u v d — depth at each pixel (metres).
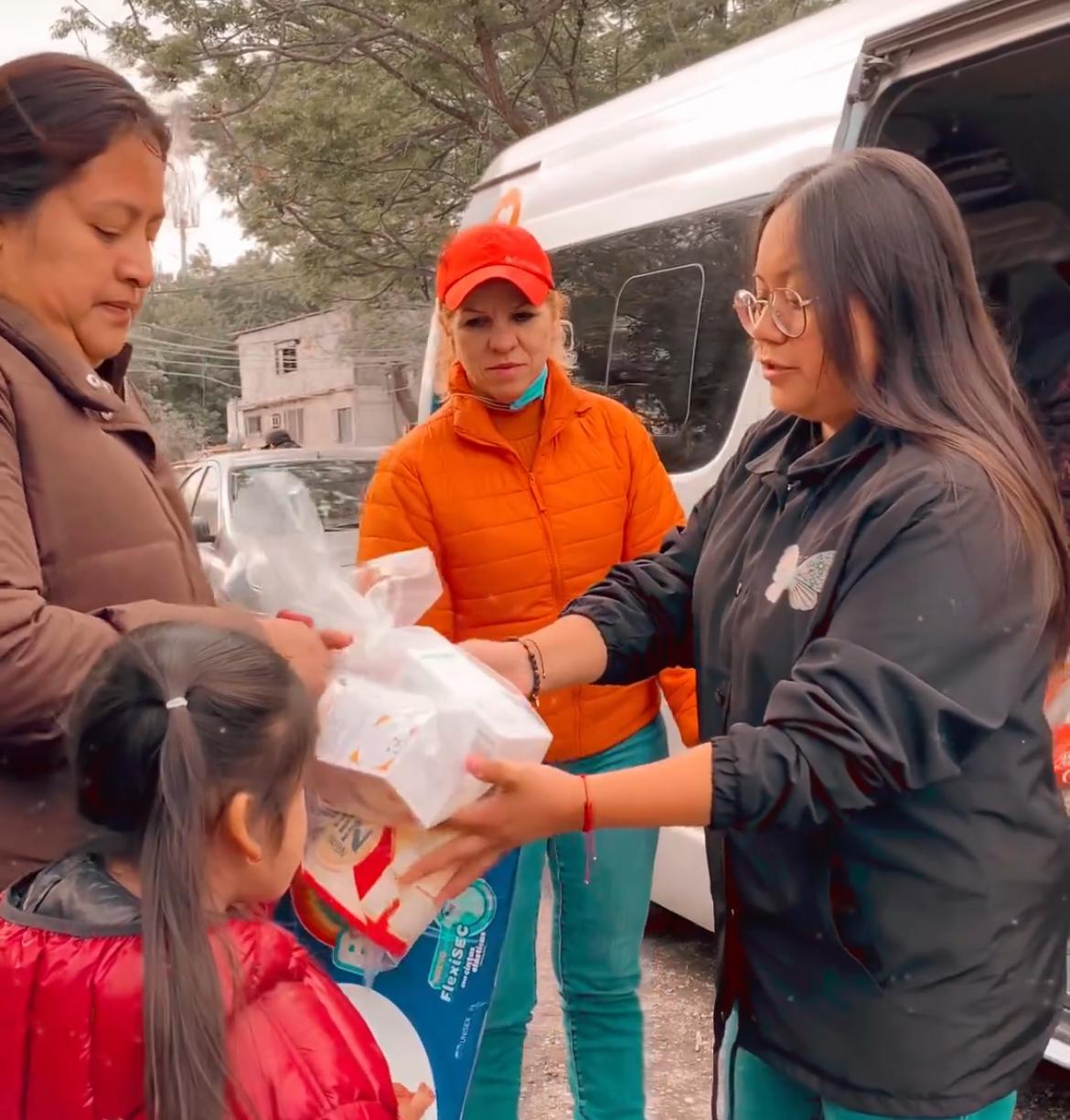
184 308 23.56
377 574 1.78
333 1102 1.16
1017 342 3.57
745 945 1.54
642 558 2.00
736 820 1.36
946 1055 1.40
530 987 2.24
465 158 14.18
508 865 1.62
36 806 1.40
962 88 3.21
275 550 1.64
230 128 13.43
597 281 3.99
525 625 2.37
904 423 1.41
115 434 1.55
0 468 1.38
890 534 1.37
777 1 12.52
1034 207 3.61
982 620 1.35
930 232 1.43
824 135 3.02
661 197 3.66
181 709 1.17
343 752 1.44
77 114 1.44
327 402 26.39
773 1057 1.52
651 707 2.45
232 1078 1.12
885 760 1.31
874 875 1.42
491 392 2.33
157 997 1.11
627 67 13.23
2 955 1.17
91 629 1.34
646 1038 3.04
